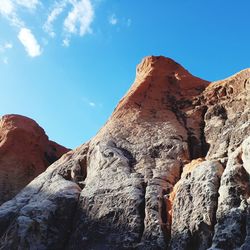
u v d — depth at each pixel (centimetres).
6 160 4147
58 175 2841
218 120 2822
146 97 3322
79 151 3019
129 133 2931
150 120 3047
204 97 3155
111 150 2716
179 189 2198
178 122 2994
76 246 2270
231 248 1819
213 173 2167
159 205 2220
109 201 2359
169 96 3316
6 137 4284
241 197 1975
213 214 1998
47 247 2356
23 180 4103
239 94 2920
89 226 2312
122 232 2183
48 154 4516
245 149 2103
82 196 2502
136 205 2258
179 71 3612
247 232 1822
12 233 2395
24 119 4562
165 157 2631
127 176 2481
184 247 1967
